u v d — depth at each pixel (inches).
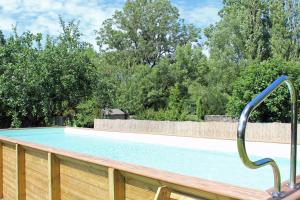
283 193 81.4
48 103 713.0
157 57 1652.3
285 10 1144.8
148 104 1282.0
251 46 1073.5
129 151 387.5
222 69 1028.5
